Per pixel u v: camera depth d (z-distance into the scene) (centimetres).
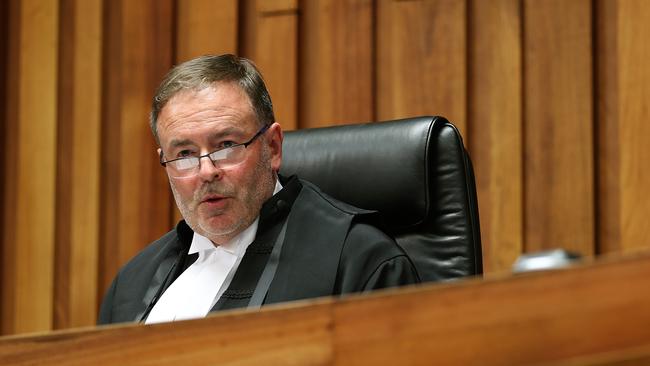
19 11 564
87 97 547
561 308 113
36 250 551
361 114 484
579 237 435
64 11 560
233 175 286
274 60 503
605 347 111
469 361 117
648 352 108
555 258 126
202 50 526
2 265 560
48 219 550
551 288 114
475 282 118
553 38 446
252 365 133
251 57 519
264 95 298
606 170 438
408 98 471
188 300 288
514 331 115
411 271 278
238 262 291
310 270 276
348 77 487
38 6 560
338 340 126
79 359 155
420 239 291
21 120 557
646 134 427
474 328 117
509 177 450
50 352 161
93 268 539
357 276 272
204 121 285
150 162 531
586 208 435
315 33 502
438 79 466
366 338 124
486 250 451
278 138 303
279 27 503
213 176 285
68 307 545
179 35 533
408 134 295
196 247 303
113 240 540
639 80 430
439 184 290
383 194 296
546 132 445
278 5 504
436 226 289
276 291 275
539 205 444
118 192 541
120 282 323
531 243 445
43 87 555
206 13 526
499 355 115
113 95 548
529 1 452
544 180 444
